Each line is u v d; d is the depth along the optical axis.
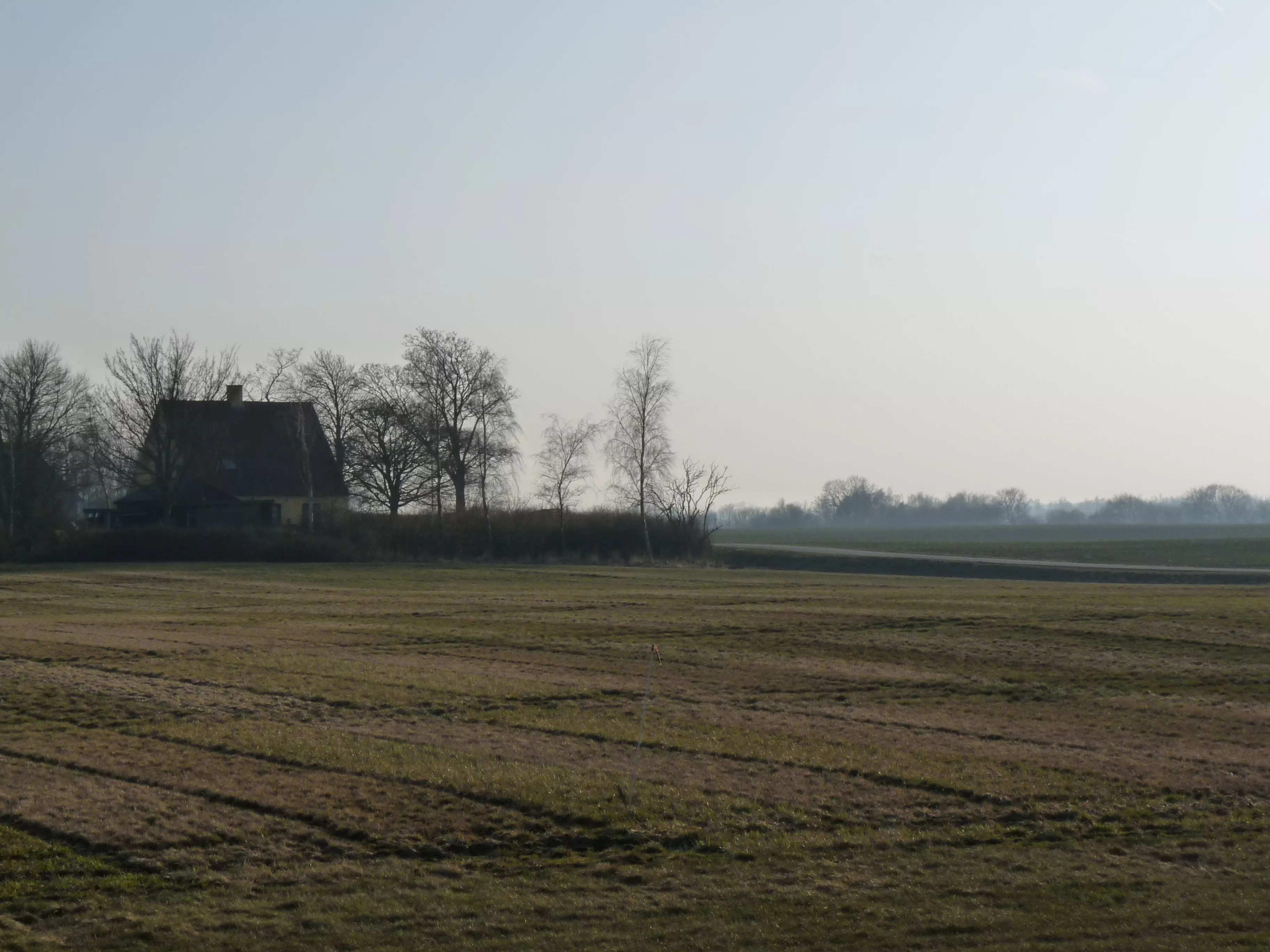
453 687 27.69
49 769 18.81
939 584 63.22
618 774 19.02
